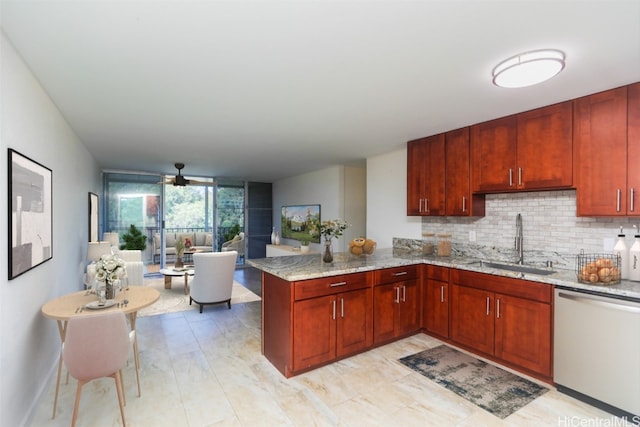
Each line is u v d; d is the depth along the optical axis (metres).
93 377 1.90
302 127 3.42
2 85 1.68
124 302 2.43
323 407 2.26
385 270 3.23
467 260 3.49
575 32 1.63
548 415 2.16
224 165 6.05
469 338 3.09
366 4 1.42
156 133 3.70
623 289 2.14
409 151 4.04
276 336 2.85
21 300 1.97
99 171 6.20
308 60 1.96
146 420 2.11
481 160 3.24
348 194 6.18
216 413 2.19
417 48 1.81
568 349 2.36
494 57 1.91
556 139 2.67
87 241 4.71
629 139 2.28
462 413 2.18
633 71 2.07
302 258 3.55
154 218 7.18
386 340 3.26
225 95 2.52
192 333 3.68
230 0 1.39
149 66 2.04
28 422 2.04
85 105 2.76
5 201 1.73
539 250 3.09
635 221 2.50
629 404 2.06
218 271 4.45
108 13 1.49
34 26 1.60
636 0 1.37
